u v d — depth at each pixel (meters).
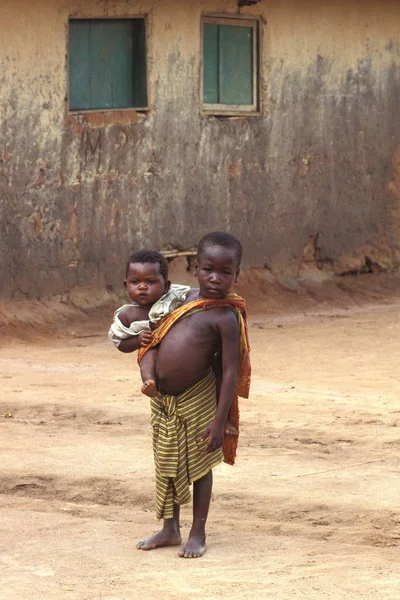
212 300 5.88
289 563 5.70
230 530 6.41
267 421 9.35
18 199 15.10
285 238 18.23
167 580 5.41
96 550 5.96
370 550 5.97
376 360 12.83
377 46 19.36
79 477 7.60
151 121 16.38
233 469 7.75
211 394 5.98
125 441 8.73
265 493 7.12
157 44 16.33
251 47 17.69
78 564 5.71
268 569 5.59
